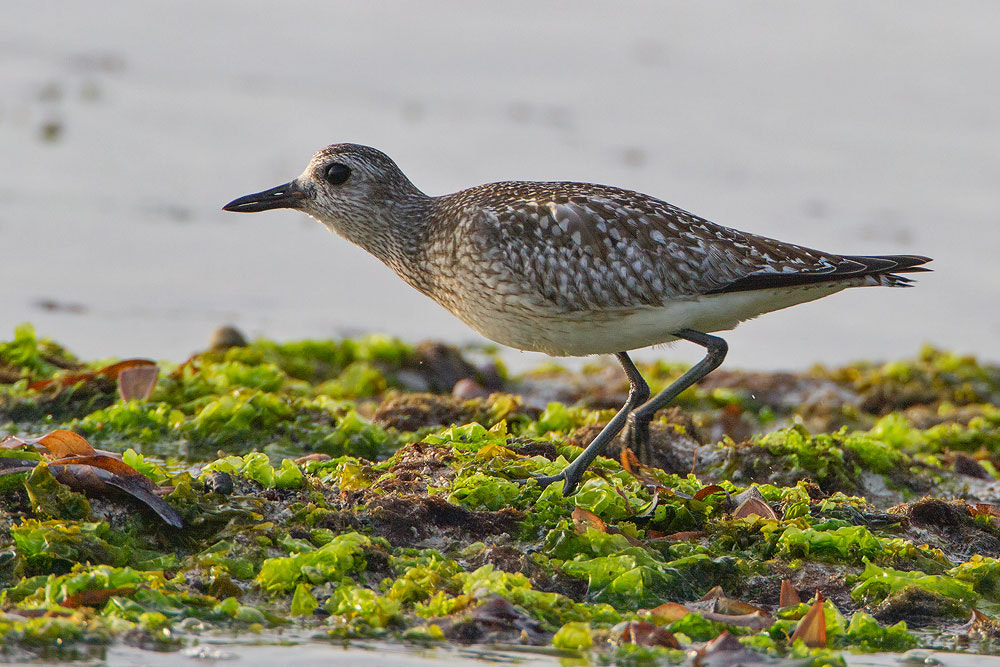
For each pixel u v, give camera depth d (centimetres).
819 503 1009
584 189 1119
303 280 2130
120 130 2742
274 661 747
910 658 812
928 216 2555
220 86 3098
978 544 1002
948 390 1731
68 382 1291
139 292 1956
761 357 1989
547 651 782
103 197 2375
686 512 950
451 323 2042
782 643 805
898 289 2344
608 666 766
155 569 831
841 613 872
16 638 737
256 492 927
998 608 885
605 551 886
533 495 954
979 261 2378
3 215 2219
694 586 881
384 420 1262
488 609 807
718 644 781
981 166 2888
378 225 1180
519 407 1316
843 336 2114
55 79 3039
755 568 904
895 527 988
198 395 1287
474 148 2764
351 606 809
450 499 936
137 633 760
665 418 1258
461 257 1102
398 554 878
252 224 2377
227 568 839
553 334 1103
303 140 2778
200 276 2067
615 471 1045
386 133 2827
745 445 1173
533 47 3547
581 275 1069
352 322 1967
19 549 812
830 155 2898
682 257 1078
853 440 1201
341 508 915
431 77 3303
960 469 1276
